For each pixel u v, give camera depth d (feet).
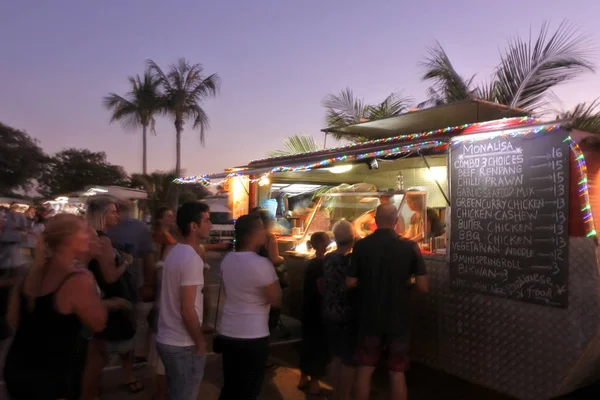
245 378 10.77
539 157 12.36
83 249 8.75
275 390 15.78
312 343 15.30
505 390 13.07
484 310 13.57
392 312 12.23
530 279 12.47
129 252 15.87
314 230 22.18
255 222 11.20
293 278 20.97
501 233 13.20
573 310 11.59
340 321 13.24
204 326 19.94
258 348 10.71
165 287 10.32
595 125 27.17
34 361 8.16
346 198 22.04
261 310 10.86
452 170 14.61
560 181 11.89
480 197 13.76
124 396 15.10
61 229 8.49
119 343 13.12
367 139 25.03
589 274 11.35
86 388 12.68
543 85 33.71
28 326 8.30
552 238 12.04
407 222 18.85
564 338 11.75
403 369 12.28
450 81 39.14
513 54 34.86
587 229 11.38
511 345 12.91
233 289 10.86
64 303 8.25
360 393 12.48
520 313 12.71
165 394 12.54
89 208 13.00
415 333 15.56
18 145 140.56
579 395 14.67
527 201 12.59
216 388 15.83
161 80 96.07
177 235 11.14
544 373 12.18
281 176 26.63
